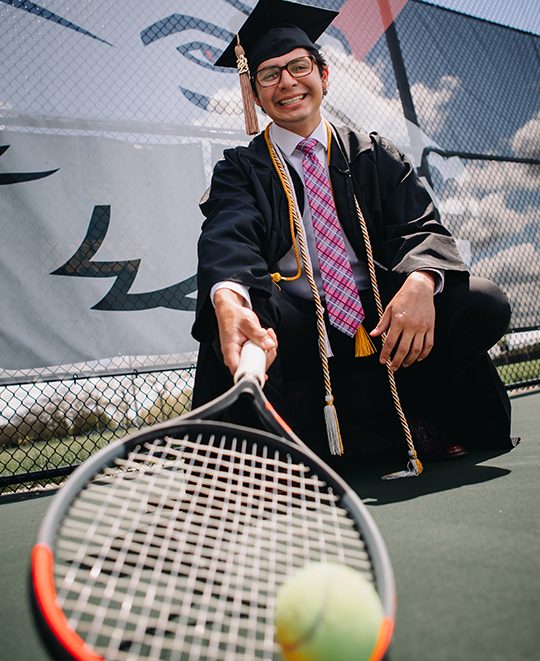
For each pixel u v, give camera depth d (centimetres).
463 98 419
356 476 198
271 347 131
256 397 108
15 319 279
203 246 166
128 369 296
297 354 191
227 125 335
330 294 189
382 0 403
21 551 147
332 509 91
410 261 173
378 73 392
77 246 294
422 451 202
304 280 196
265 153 202
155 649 70
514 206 422
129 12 322
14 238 284
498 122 429
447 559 96
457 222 398
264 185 196
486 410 202
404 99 396
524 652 64
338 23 385
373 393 220
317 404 215
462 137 412
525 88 449
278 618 66
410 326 162
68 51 307
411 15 412
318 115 203
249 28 213
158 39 327
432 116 404
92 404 295
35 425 287
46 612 66
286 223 194
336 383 220
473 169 411
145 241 307
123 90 314
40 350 281
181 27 333
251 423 148
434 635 71
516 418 312
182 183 318
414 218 195
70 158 299
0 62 295
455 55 424
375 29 397
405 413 211
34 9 304
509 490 140
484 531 109
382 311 184
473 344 183
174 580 81
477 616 75
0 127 289
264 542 94
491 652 65
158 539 104
